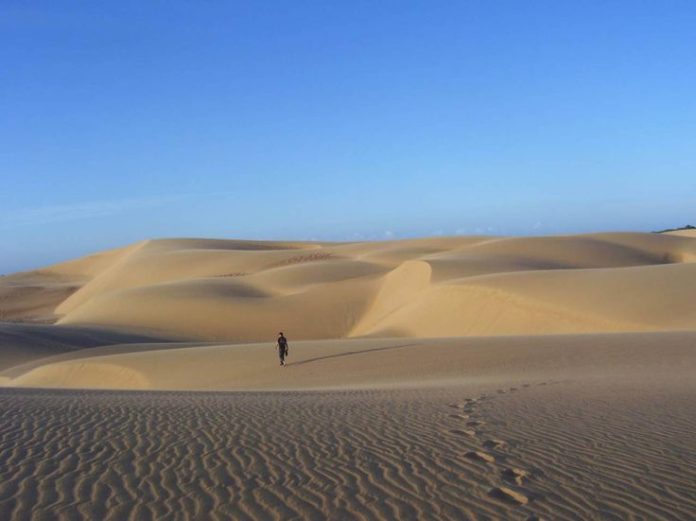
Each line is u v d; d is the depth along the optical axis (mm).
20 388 18172
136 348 43344
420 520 5863
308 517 5949
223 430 9391
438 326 47531
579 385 14117
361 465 7531
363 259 94312
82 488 6676
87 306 73250
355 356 27609
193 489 6680
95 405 11789
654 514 5945
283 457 7887
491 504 6215
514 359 22141
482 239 108188
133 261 113125
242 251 113125
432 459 7742
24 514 5949
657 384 13719
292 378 24969
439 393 13969
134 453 8008
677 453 7793
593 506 6141
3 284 132750
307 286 75125
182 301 68188
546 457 7746
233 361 30797
